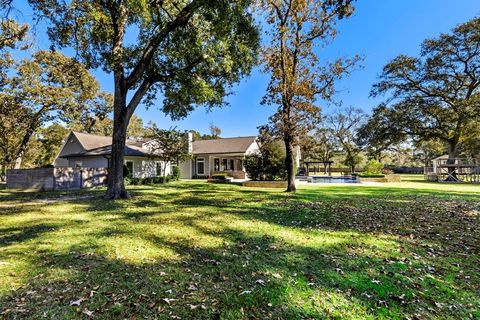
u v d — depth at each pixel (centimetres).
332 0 945
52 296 288
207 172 2814
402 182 2258
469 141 2509
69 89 2211
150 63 1108
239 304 272
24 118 2100
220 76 1171
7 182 1752
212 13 947
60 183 1661
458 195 1155
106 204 948
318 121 1324
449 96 2322
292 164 1382
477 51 2117
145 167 2250
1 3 845
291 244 473
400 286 314
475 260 394
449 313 260
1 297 286
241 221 659
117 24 990
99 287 308
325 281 325
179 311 260
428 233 536
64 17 884
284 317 249
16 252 433
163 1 998
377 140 2625
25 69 1945
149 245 468
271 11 1254
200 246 464
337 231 558
